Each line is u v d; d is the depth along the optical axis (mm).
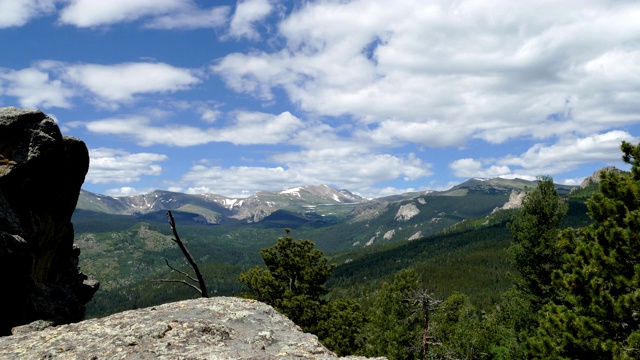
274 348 12336
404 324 45594
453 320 53656
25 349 11969
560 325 17078
